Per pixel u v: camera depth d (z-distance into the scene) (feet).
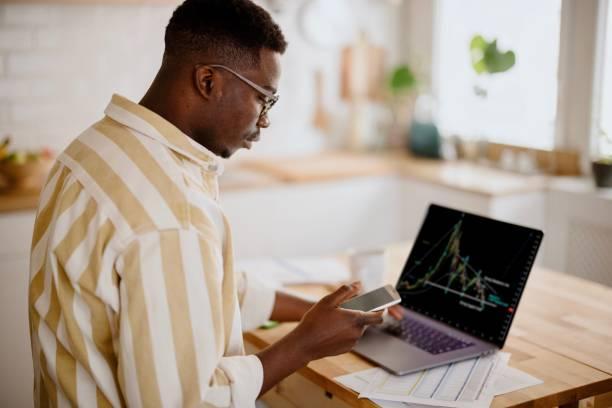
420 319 5.33
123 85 10.89
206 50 3.91
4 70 10.10
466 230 5.38
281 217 10.66
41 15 10.18
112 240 3.61
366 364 4.63
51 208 4.02
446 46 12.44
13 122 10.28
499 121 11.60
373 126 13.03
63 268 3.73
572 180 10.30
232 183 10.19
